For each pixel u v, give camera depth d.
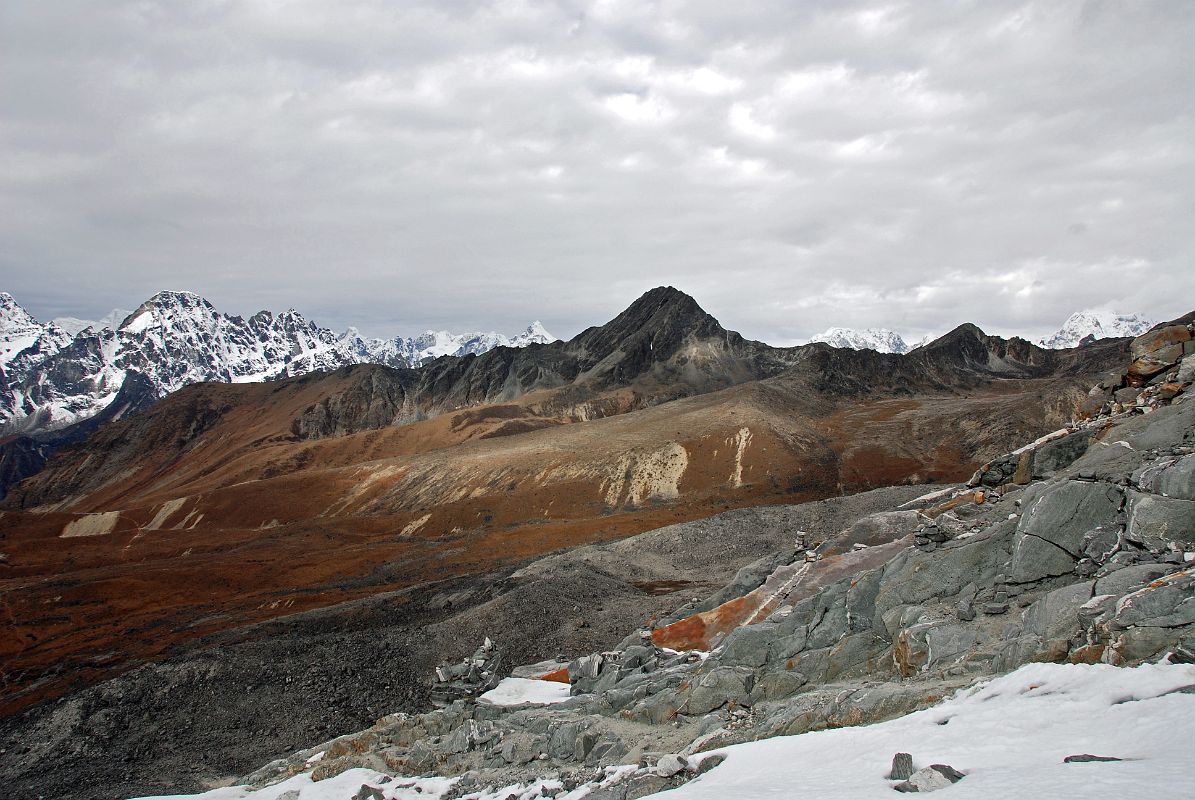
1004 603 27.58
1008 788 13.98
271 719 64.88
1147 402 35.75
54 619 117.94
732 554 105.38
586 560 105.00
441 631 75.88
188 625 107.69
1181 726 14.95
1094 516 27.73
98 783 58.03
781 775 19.25
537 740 32.56
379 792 31.28
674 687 34.12
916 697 22.55
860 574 35.34
